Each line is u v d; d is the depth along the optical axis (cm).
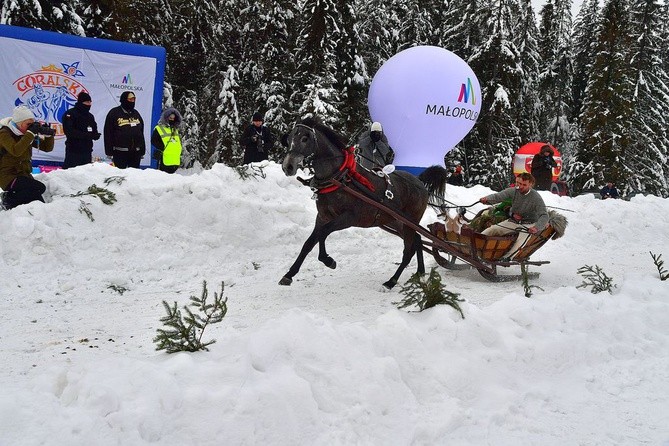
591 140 3412
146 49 1414
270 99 2691
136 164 1127
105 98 1382
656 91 3672
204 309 456
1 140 814
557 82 3984
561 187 2458
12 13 1767
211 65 2906
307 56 2734
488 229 880
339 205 738
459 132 1691
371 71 3222
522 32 3588
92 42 1356
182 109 2852
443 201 930
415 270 951
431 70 1623
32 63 1297
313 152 705
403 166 1669
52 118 1327
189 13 2777
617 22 3478
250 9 2872
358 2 3309
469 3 3378
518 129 3356
